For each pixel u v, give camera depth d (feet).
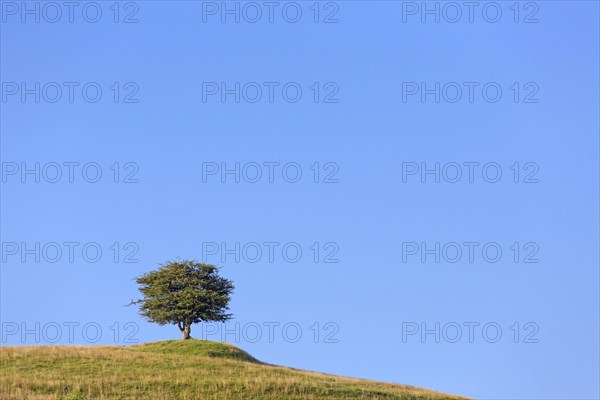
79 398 330.13
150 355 429.38
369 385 412.36
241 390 360.89
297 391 367.86
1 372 373.61
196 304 498.69
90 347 452.76
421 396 392.06
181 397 345.72
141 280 510.58
